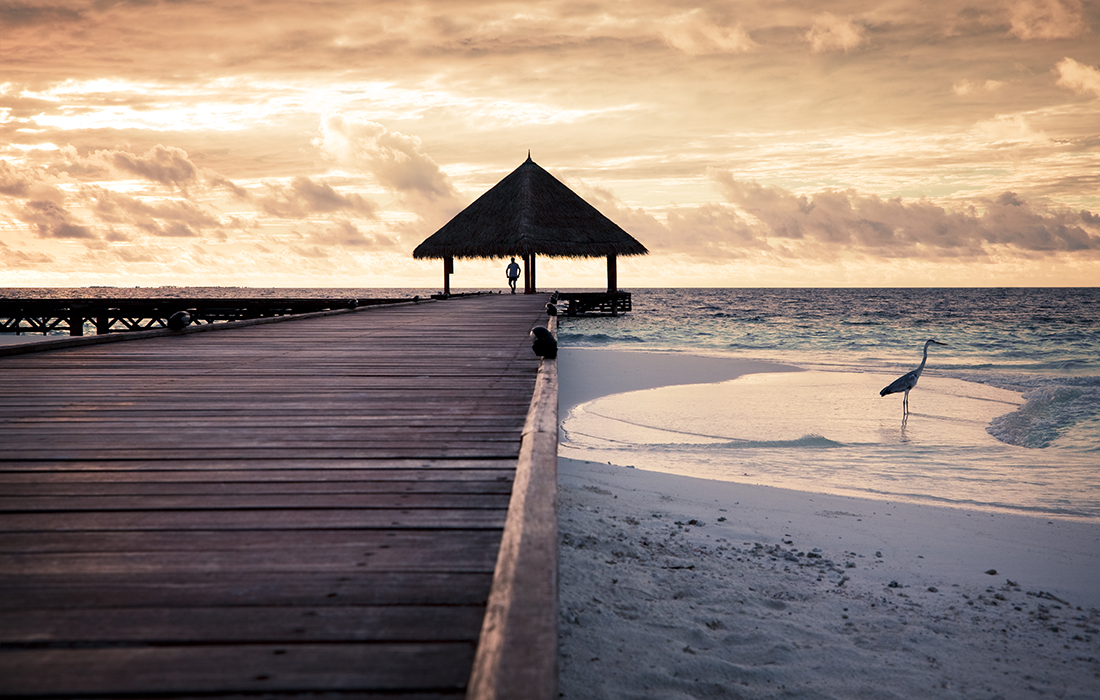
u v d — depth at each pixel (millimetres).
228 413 4137
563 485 6176
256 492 2645
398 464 3035
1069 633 3629
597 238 32031
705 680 2955
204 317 23016
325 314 13977
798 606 3820
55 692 1380
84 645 1559
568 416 11188
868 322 46094
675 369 18000
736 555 4598
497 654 1275
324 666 1473
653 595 3811
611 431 9992
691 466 7863
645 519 5297
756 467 7887
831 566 4516
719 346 27469
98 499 2557
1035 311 63250
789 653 3246
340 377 5609
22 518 2359
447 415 4094
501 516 2393
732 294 141125
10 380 5352
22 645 1557
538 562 1678
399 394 4816
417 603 1762
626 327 37250
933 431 10141
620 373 17109
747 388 14516
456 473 2904
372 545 2133
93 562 2004
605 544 4566
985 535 5398
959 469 7887
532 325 11633
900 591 4145
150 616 1687
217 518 2367
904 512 6008
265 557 2037
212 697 1375
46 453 3197
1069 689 3047
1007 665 3250
